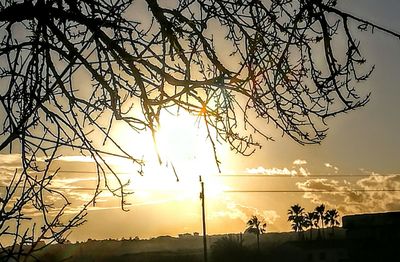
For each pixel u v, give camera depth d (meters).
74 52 5.10
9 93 5.12
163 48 5.10
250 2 5.11
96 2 5.25
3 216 4.33
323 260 59.38
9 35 5.14
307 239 65.69
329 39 4.85
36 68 5.16
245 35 5.17
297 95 5.18
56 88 5.25
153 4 5.20
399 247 35.69
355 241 37.09
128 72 5.16
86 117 5.28
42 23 5.12
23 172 4.91
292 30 4.94
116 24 5.14
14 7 5.00
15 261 4.20
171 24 5.18
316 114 5.14
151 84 5.14
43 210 4.78
